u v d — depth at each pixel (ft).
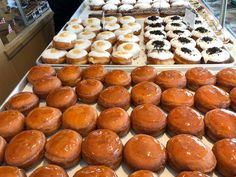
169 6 3.18
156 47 2.15
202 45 2.18
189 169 1.17
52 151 1.26
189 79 1.77
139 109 1.48
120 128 1.40
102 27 2.71
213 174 1.22
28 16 3.52
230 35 2.59
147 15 3.02
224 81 1.71
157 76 1.80
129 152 1.24
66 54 2.17
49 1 4.05
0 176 1.14
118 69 1.94
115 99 1.58
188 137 1.27
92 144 1.26
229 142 1.24
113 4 3.28
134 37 2.41
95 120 1.47
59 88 1.70
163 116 1.45
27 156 1.24
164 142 1.41
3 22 3.00
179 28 2.52
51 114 1.47
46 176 1.13
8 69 2.94
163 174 1.23
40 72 1.91
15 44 3.07
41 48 3.78
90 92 1.67
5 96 2.85
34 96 1.67
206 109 1.54
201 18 2.77
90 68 1.91
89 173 1.13
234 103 1.55
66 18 4.14
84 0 3.76
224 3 2.59
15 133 1.42
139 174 1.11
